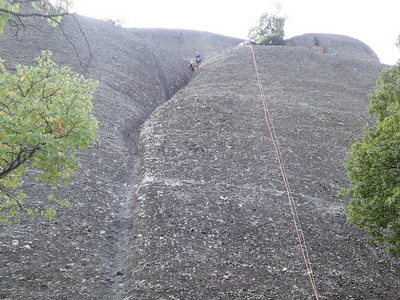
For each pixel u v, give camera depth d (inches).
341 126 657.6
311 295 296.0
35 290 264.2
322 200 443.5
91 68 749.3
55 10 209.3
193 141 532.7
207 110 642.8
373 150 270.7
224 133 567.8
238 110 661.3
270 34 1686.8
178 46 1781.5
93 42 884.0
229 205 403.2
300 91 824.9
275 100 738.2
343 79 977.5
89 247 325.1
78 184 406.0
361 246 375.9
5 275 269.1
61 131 193.6
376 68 1128.2
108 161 476.1
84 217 359.6
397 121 276.5
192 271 307.3
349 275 330.3
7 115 187.0
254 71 933.8
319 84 895.1
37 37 778.2
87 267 301.9
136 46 1028.5
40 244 309.7
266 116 647.8
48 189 382.6
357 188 287.7
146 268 304.0
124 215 385.4
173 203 391.9
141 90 788.0
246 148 530.9
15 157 207.3
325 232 385.4
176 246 334.0
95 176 434.3
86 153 471.8
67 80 213.8
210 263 319.6
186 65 1241.4
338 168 521.0
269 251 345.4
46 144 180.9
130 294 280.4
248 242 353.7
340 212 424.8
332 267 336.8
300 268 328.5
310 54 1139.9
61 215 351.6
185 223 365.4
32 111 184.1
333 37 1911.9
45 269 285.7
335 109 733.3
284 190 448.1
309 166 511.8
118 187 434.6
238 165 486.0
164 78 951.6
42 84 201.9
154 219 366.3
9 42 717.3
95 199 391.2
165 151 501.7
